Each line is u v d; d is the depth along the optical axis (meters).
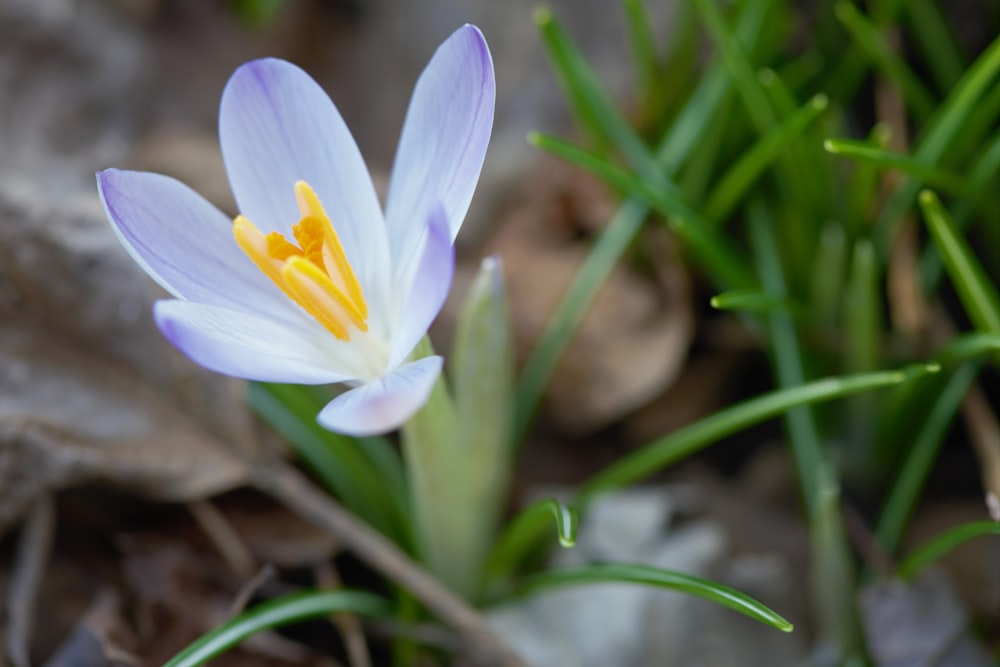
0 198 0.29
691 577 0.26
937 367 0.27
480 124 0.24
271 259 0.24
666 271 0.31
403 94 0.36
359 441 0.29
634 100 0.34
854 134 0.32
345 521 0.27
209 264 0.24
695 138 0.30
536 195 0.33
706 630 0.28
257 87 0.25
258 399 0.28
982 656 0.27
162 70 0.34
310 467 0.29
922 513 0.30
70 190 0.31
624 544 0.29
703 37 0.33
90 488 0.28
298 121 0.25
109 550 0.28
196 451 0.28
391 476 0.29
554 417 0.31
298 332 0.24
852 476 0.30
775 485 0.30
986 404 0.29
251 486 0.29
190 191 0.24
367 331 0.24
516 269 0.32
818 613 0.28
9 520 0.27
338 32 0.37
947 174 0.28
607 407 0.31
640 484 0.31
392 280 0.25
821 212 0.30
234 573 0.28
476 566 0.28
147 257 0.24
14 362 0.28
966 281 0.27
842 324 0.30
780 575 0.29
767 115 0.29
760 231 0.30
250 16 0.36
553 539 0.29
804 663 0.28
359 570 0.29
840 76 0.31
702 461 0.31
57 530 0.28
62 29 0.33
